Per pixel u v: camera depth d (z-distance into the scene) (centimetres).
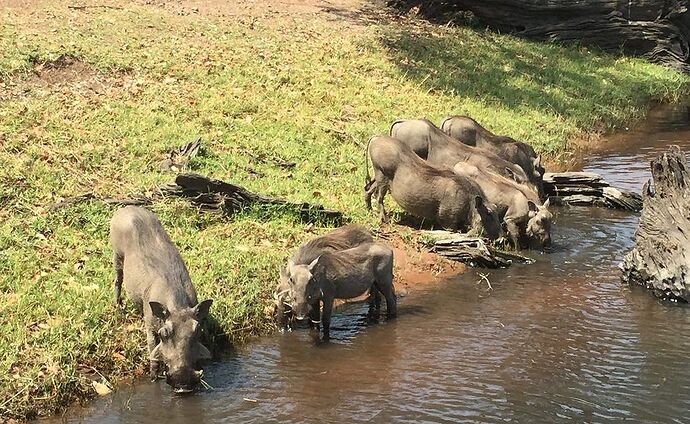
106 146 1125
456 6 2231
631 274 954
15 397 636
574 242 1084
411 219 1105
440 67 1770
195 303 719
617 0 2239
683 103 2003
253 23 1814
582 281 955
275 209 1016
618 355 766
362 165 1236
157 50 1504
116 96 1300
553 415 660
